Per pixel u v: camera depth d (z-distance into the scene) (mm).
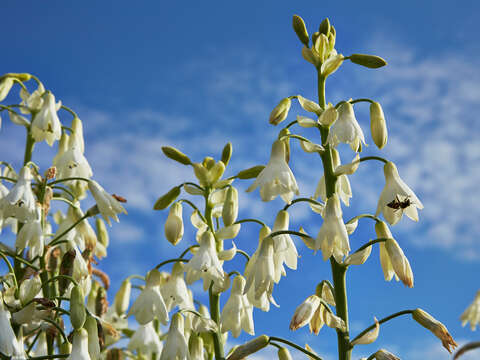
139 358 839
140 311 716
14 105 828
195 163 746
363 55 700
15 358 681
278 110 695
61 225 820
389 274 672
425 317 637
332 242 655
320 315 688
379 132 682
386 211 673
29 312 698
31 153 824
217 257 716
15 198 749
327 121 682
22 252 770
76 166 833
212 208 750
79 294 688
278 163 692
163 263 731
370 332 646
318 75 710
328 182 682
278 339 659
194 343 705
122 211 784
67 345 698
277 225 702
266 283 670
